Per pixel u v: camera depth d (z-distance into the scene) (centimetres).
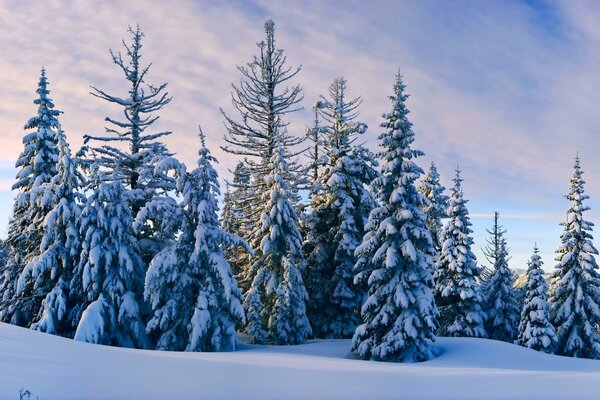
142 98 2967
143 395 756
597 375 1220
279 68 3978
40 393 685
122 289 2230
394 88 2475
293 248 2680
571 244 3331
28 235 2591
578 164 3416
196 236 2253
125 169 2834
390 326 2275
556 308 3400
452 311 3534
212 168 2420
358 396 872
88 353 1126
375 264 2403
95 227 2302
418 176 2352
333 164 3281
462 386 1026
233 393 827
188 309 2256
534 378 1151
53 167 2806
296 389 898
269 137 3812
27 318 2502
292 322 2600
